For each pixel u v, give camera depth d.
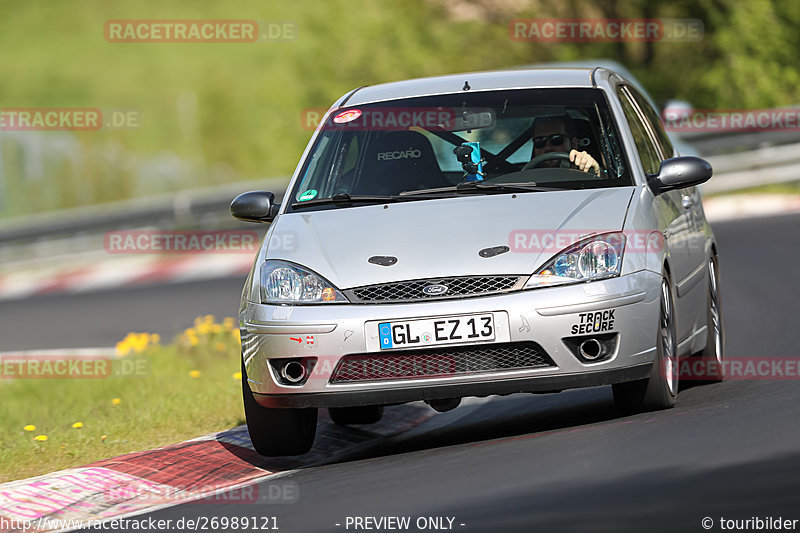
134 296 67.75
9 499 22.47
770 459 17.28
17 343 55.06
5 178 120.50
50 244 88.88
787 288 45.53
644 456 18.55
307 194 26.03
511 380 22.14
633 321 22.41
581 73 27.84
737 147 82.50
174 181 126.81
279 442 24.23
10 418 34.97
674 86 110.81
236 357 41.41
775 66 110.62
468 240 22.88
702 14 113.94
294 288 23.05
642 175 25.06
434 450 23.11
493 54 115.94
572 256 22.47
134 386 37.91
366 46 120.00
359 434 27.55
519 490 17.52
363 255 23.09
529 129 26.00
